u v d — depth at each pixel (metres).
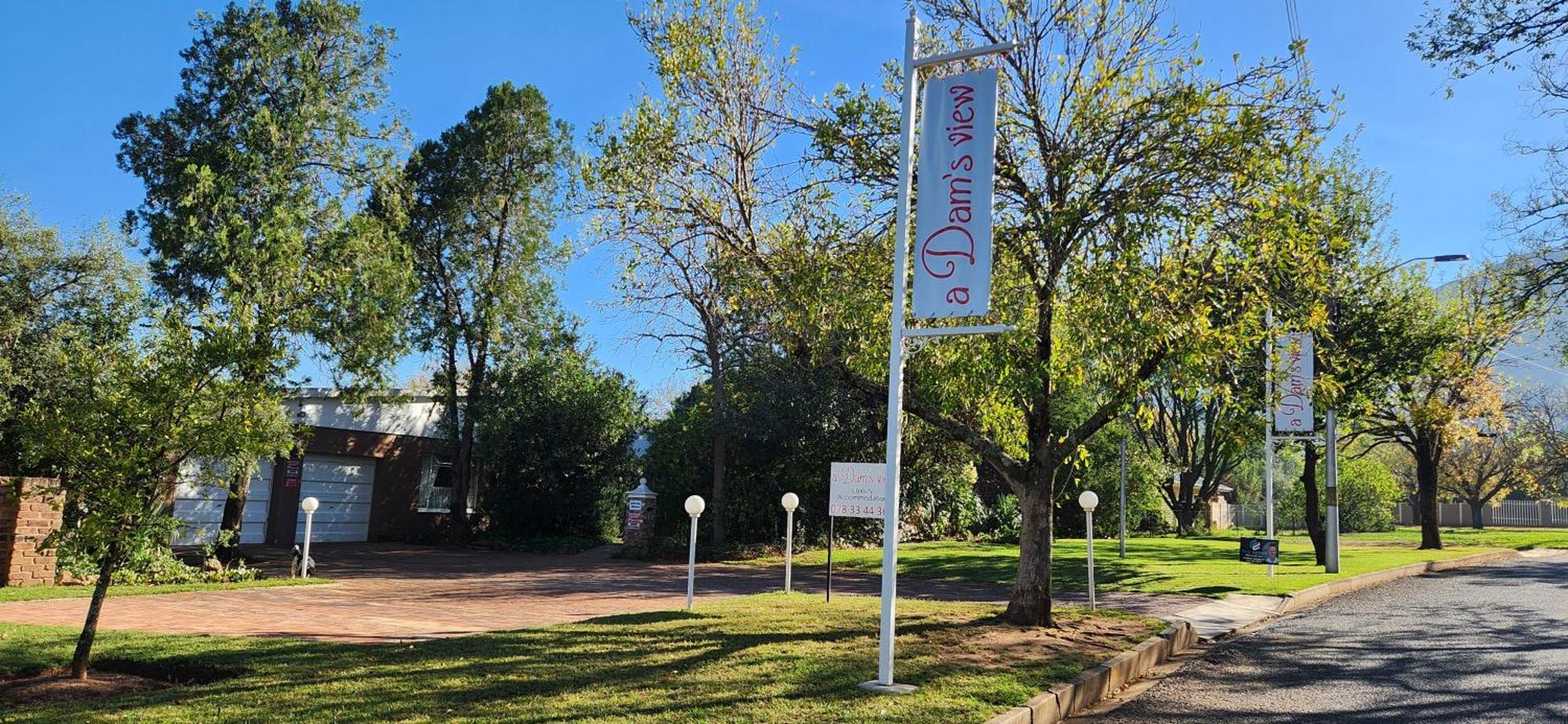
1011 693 7.35
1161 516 39.59
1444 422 25.05
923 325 10.23
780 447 26.52
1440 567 22.72
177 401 7.92
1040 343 10.25
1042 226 9.62
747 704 6.73
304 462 27.03
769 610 11.84
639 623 10.60
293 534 26.28
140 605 12.48
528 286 30.09
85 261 18.30
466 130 29.62
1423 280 23.25
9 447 15.41
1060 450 10.70
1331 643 11.34
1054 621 11.05
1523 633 11.84
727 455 26.92
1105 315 9.11
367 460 29.22
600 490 30.36
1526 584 18.47
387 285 22.55
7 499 13.71
